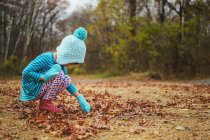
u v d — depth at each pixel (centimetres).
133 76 1029
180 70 1051
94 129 215
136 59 1221
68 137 200
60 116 245
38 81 246
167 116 266
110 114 265
